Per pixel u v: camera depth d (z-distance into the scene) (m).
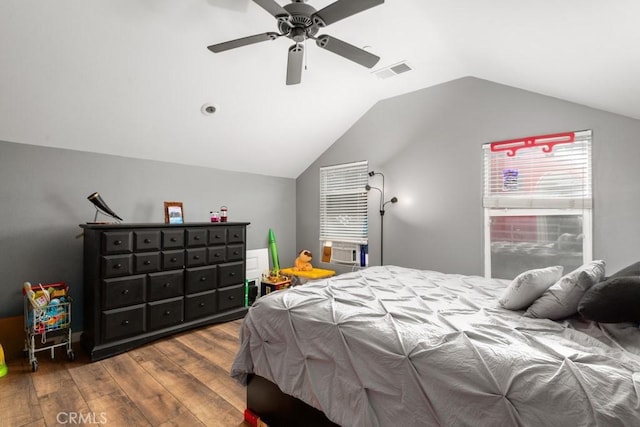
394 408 1.21
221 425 1.74
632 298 1.17
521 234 2.92
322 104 3.59
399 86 3.47
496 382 1.02
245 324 1.86
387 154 3.82
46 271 2.74
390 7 2.08
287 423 1.62
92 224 2.64
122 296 2.61
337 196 4.39
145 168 3.33
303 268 4.36
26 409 1.84
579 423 0.86
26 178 2.64
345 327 1.45
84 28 2.04
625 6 1.34
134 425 1.72
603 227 2.52
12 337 2.55
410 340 1.27
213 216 3.61
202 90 2.84
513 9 1.71
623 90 2.05
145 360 2.49
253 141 3.76
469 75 3.16
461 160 3.23
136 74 2.47
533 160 2.85
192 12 2.13
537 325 1.48
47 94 2.36
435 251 3.42
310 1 2.10
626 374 0.96
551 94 2.68
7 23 1.88
